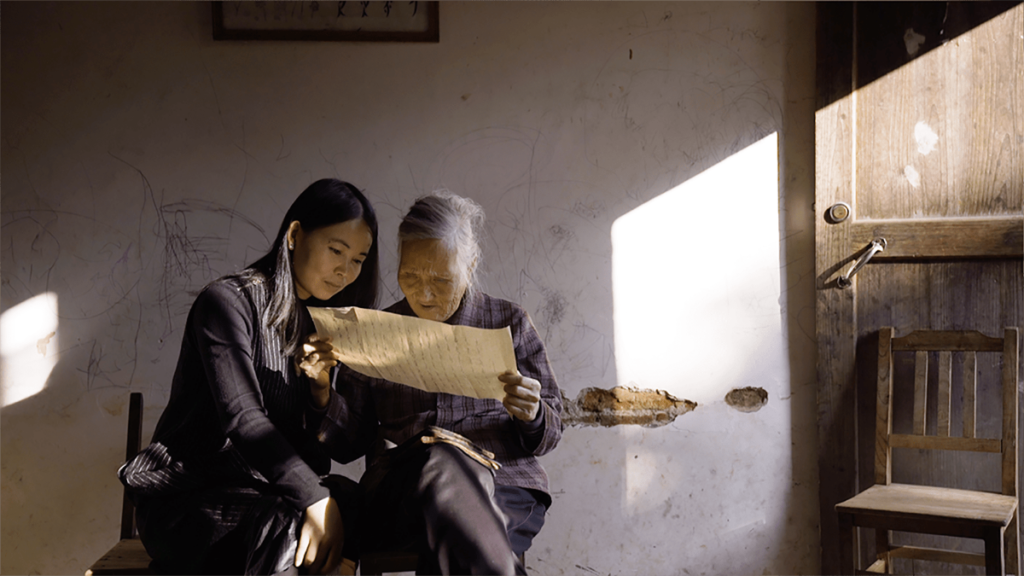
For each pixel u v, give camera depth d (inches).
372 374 54.6
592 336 88.9
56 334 85.7
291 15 87.4
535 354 61.5
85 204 86.1
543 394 60.8
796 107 89.1
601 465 88.6
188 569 49.6
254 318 53.9
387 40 87.8
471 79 89.0
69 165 86.2
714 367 89.0
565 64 89.4
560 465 88.5
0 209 85.7
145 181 86.5
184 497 51.3
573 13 89.6
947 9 84.4
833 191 86.2
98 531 85.4
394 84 88.6
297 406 56.9
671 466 88.7
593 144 89.3
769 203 89.2
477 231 88.4
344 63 88.4
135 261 86.2
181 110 87.0
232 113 87.3
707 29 89.6
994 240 82.0
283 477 48.6
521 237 88.8
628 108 89.5
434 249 57.7
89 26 86.7
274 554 46.9
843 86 86.0
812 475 88.0
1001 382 82.7
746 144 89.3
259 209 87.1
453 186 88.6
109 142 86.4
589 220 89.1
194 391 54.0
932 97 84.5
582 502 88.4
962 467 83.4
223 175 87.1
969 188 83.5
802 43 88.9
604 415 88.6
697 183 89.4
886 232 84.7
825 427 86.3
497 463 53.1
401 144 88.5
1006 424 76.8
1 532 85.0
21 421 85.4
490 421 59.5
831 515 85.8
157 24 87.1
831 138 86.4
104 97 86.6
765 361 88.9
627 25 89.7
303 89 88.0
